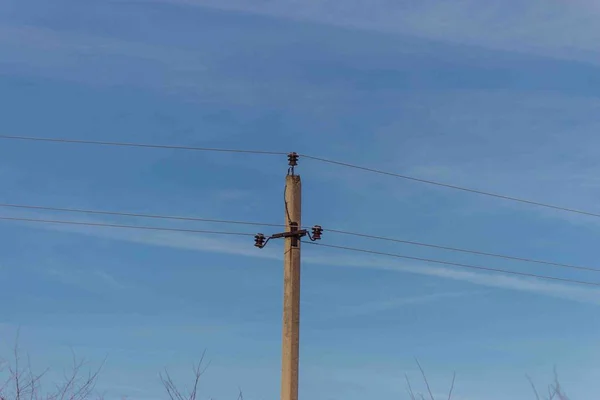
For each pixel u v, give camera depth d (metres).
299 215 23.94
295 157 24.23
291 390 23.02
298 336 23.31
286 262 23.67
